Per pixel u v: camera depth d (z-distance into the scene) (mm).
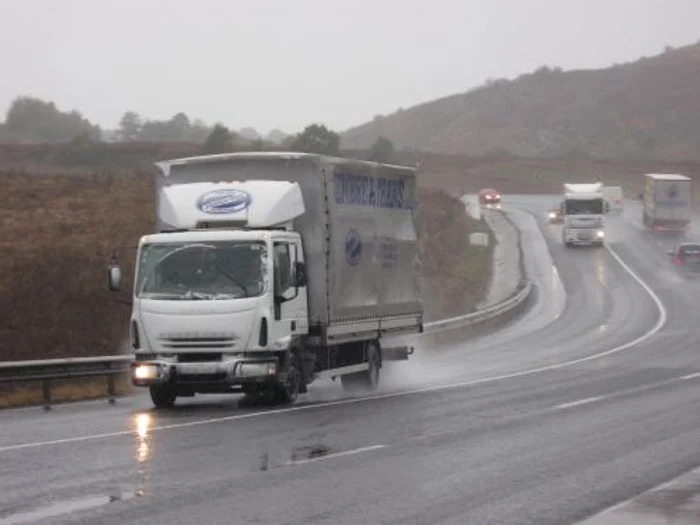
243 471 16438
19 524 12461
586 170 182500
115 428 21875
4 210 64312
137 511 13297
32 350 37625
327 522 12773
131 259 50594
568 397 28609
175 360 25406
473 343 52781
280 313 25797
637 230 109312
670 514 13445
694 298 71188
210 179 28062
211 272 25609
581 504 14141
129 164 117875
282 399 26562
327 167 27828
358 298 29359
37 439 20047
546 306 69250
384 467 16953
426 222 89000
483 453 18594
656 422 23203
